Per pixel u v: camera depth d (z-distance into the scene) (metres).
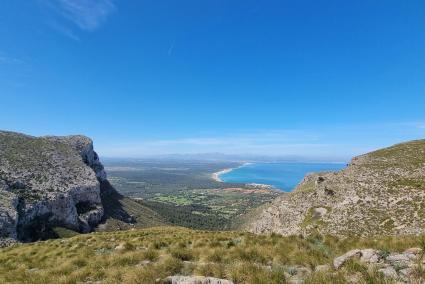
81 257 17.98
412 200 44.16
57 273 15.84
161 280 11.73
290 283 10.77
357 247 16.16
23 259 22.34
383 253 12.99
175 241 23.03
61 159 182.38
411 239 15.81
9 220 104.69
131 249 20.88
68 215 141.62
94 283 13.58
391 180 52.69
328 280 10.34
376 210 46.12
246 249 16.03
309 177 94.81
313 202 60.47
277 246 16.56
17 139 179.12
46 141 197.50
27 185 136.12
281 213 66.69
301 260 14.03
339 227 45.94
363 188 53.88
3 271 18.55
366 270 10.69
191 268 13.36
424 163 54.25
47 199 135.00
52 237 127.12
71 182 162.25
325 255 14.87
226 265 13.47
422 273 10.02
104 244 25.98
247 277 11.48
